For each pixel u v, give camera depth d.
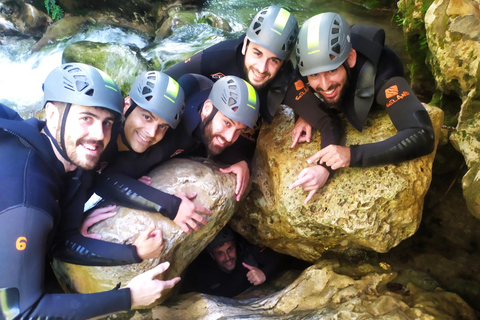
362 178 1.57
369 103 1.58
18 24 4.24
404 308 1.53
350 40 1.51
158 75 1.53
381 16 3.71
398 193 1.55
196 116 1.68
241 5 4.18
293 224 1.68
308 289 1.66
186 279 2.05
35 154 1.29
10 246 1.17
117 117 1.40
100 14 4.28
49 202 1.26
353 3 3.97
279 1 4.18
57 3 4.24
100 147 1.35
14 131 1.27
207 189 1.62
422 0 2.23
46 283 1.65
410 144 1.48
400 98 1.53
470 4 1.71
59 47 4.06
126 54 3.04
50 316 1.21
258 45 1.67
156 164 1.70
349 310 1.48
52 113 1.33
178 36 3.53
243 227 2.04
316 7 4.02
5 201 1.19
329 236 1.69
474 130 1.76
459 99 2.14
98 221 1.55
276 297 1.68
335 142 1.61
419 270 1.87
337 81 1.54
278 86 1.74
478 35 1.72
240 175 1.72
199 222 1.57
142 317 1.59
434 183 2.18
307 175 1.54
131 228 1.52
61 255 1.47
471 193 1.67
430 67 2.30
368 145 1.52
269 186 1.81
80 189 1.46
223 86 1.59
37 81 3.73
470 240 1.97
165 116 1.48
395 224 1.63
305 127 1.72
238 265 2.18
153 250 1.45
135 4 4.16
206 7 4.14
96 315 1.27
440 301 1.65
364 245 1.69
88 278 1.50
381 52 1.59
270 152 1.77
